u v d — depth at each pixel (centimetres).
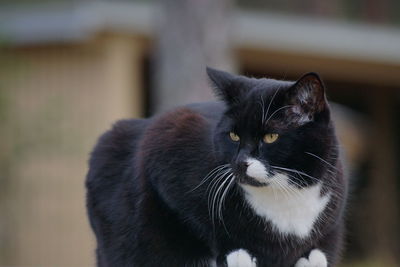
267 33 1209
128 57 1159
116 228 535
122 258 530
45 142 1128
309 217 496
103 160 556
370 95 1544
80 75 1161
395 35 1297
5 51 1165
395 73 1391
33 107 1157
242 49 1226
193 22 970
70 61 1165
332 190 500
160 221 511
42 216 1156
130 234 525
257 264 504
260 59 1287
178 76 968
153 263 518
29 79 1167
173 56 973
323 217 501
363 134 1445
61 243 1159
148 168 511
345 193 517
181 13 973
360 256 1402
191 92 962
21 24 1150
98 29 1111
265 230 491
